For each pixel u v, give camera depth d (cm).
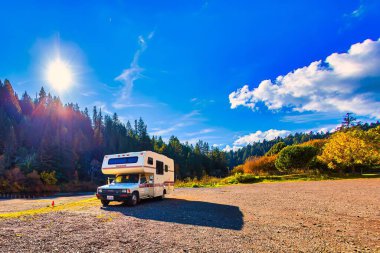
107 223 909
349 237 730
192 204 1494
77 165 8169
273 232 785
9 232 726
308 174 4409
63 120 10694
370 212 1140
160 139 14538
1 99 10056
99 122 12838
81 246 608
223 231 795
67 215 1084
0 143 7550
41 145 7494
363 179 3466
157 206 1418
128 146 11112
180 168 10712
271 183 3456
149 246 620
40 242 633
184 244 643
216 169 13300
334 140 4397
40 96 12500
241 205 1416
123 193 1423
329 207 1289
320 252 596
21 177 5312
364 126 13338
